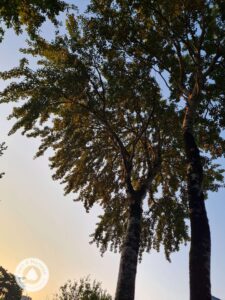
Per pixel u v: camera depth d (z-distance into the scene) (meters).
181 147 17.42
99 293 22.88
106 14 15.08
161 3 14.02
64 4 10.70
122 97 16.33
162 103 16.88
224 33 14.26
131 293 12.66
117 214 20.25
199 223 9.74
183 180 19.75
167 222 19.64
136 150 20.44
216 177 18.25
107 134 18.73
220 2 13.63
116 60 16.12
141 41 15.46
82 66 15.79
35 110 14.95
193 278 8.60
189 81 15.38
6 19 9.70
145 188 16.20
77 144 18.52
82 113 17.02
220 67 14.22
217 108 15.09
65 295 22.59
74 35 16.03
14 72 15.59
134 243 14.14
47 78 15.53
